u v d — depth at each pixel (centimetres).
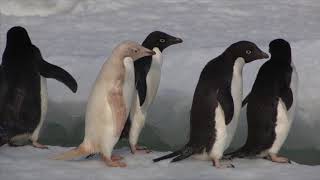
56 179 1789
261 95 1994
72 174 1838
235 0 4488
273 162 2008
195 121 1944
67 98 2666
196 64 2808
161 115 2561
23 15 4212
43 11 4272
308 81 2611
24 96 2130
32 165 1919
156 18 4069
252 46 1950
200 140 1939
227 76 1925
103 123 1897
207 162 1981
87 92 2673
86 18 4106
